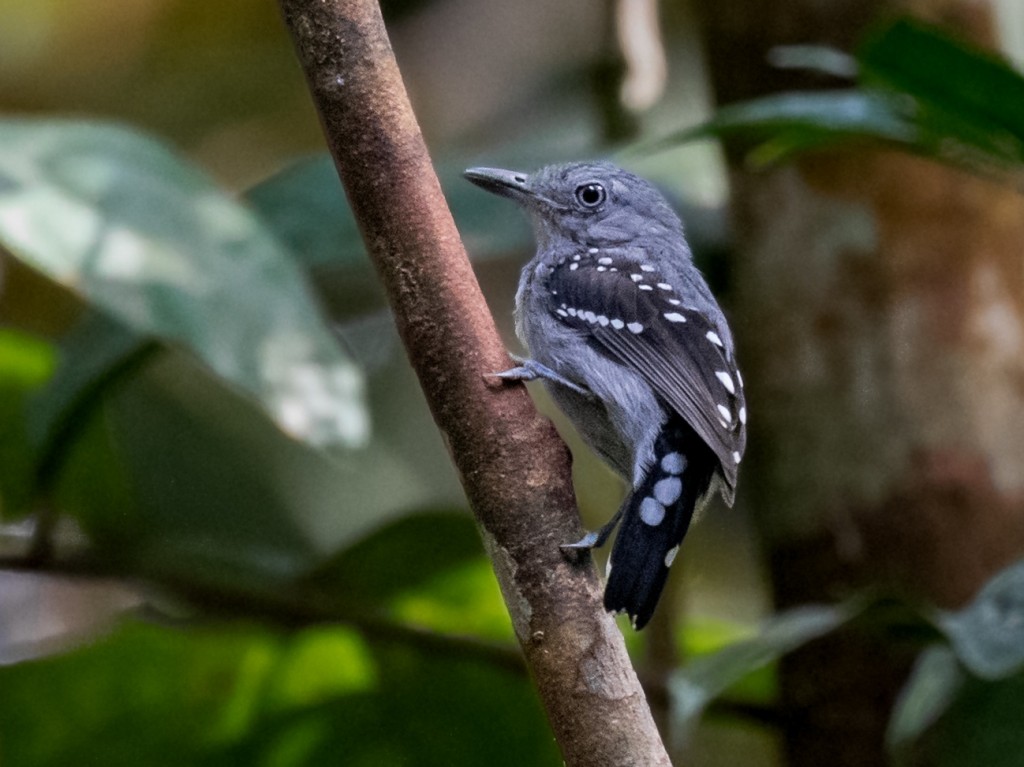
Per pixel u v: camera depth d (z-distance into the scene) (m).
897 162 10.45
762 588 13.42
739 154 10.99
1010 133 8.23
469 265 6.24
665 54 15.62
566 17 16.53
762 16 11.26
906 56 7.93
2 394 11.14
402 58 17.00
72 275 8.35
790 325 10.70
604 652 5.97
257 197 11.45
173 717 11.27
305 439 8.46
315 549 12.24
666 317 9.27
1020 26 11.14
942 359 10.33
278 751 11.40
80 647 10.87
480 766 11.37
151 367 12.14
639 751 5.88
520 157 12.23
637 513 8.12
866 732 10.11
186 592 10.43
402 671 11.26
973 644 7.18
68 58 16.98
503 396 6.13
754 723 10.52
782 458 10.68
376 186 6.08
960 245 10.41
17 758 11.06
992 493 10.16
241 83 17.20
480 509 6.13
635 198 10.67
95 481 10.92
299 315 8.86
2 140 8.84
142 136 9.40
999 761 8.50
